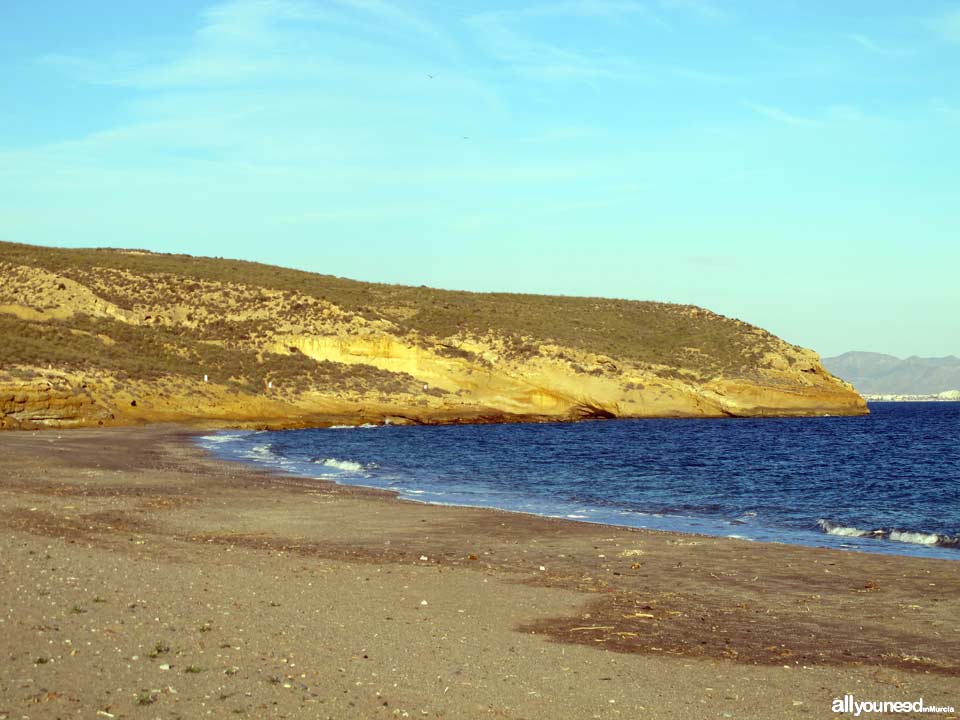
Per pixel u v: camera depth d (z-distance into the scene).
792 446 62.69
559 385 97.31
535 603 13.47
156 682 8.80
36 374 59.41
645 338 125.06
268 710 8.25
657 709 8.86
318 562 16.09
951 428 94.12
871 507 29.36
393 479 35.91
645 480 38.12
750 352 122.56
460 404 88.75
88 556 14.84
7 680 8.58
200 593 12.73
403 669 9.76
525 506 28.23
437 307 116.56
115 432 56.31
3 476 28.09
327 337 93.00
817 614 13.14
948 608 13.55
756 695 9.37
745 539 20.47
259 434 64.81
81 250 114.00
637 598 14.02
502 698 8.98
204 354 83.38
